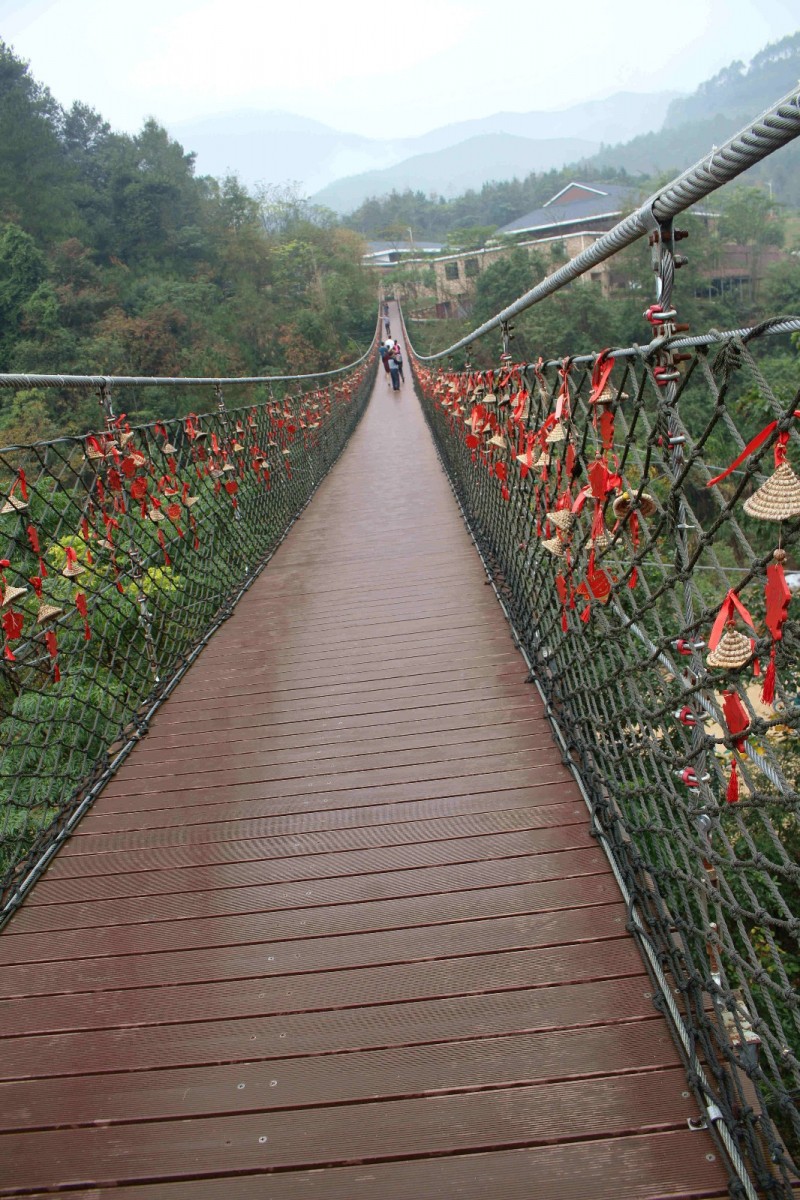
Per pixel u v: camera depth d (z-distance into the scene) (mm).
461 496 5746
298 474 6793
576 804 2074
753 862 1084
